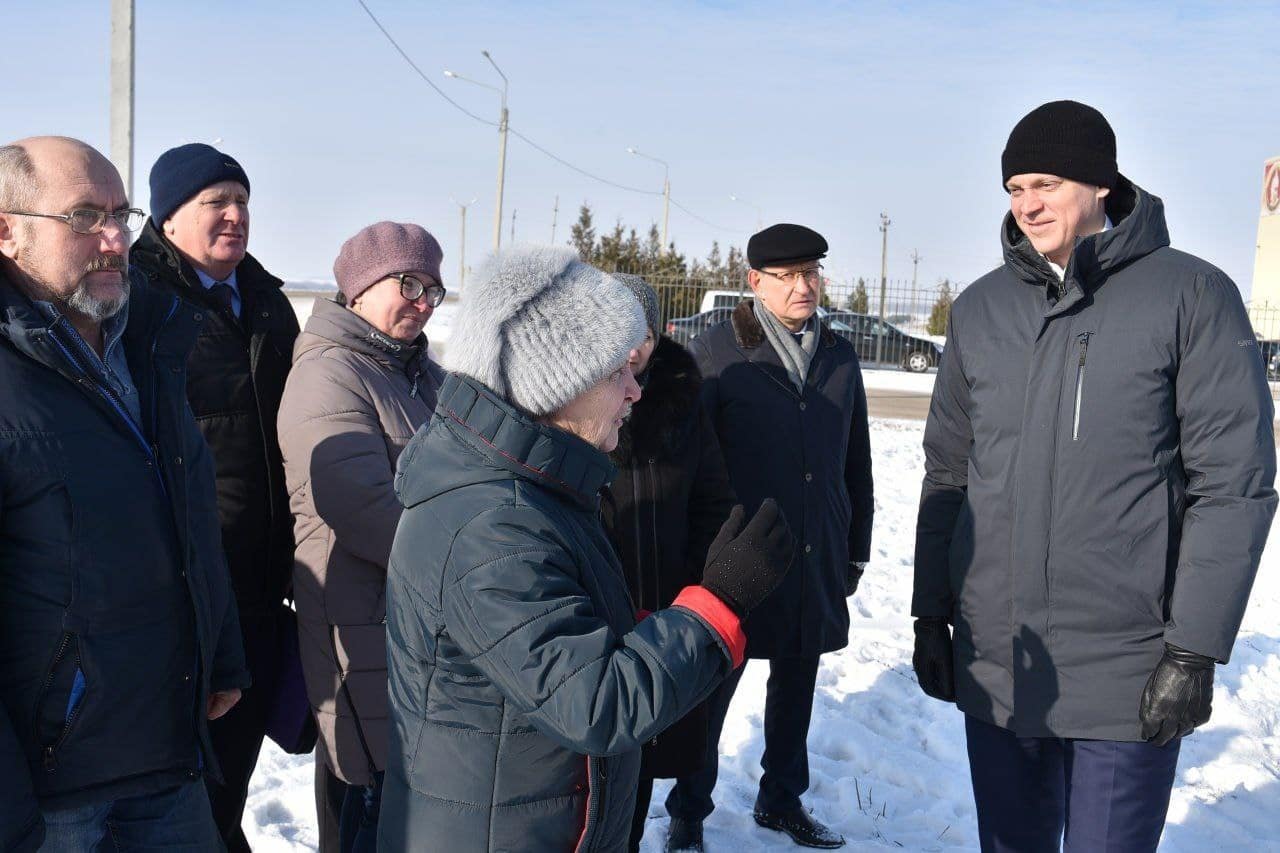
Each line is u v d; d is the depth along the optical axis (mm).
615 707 1565
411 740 1730
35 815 1865
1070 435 2396
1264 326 25906
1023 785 2607
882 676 4809
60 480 1979
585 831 1724
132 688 2094
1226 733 4273
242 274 3004
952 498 2773
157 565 2135
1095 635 2406
